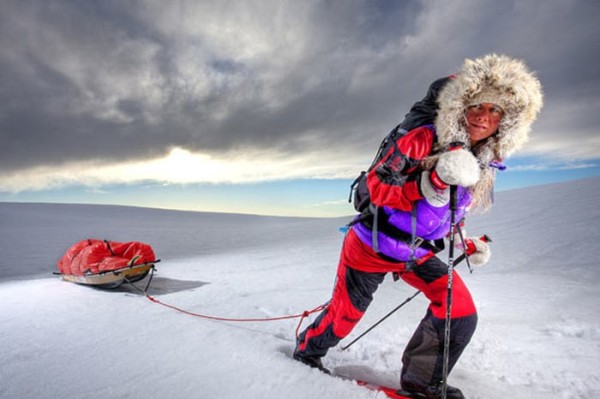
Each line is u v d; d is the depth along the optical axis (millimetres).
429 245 2086
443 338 2037
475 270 5855
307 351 2512
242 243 12391
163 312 3803
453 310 2025
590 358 2732
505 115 1708
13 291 5035
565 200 12844
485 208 1999
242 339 2967
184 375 2412
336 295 2350
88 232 16969
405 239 2020
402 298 4430
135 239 14109
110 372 2498
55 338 3162
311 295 4789
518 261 6266
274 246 11008
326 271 6406
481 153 1806
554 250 6793
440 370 2049
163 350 2801
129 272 4973
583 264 5680
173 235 15484
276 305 4379
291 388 2197
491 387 2367
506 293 4406
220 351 2736
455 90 1697
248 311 4141
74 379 2418
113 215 29688
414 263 2123
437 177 1640
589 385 2381
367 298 2307
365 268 2209
